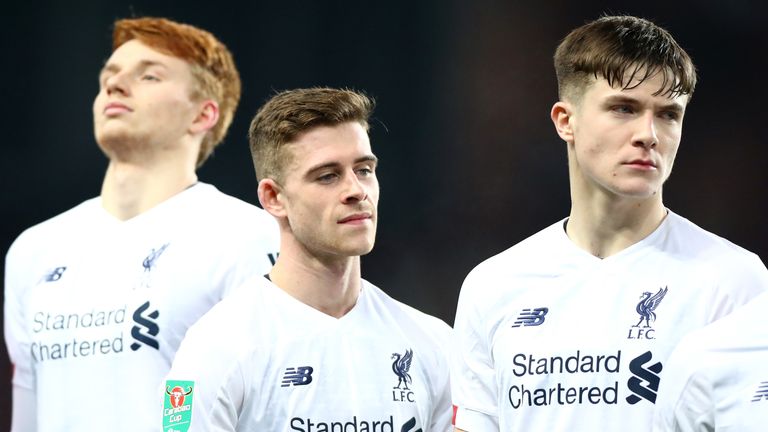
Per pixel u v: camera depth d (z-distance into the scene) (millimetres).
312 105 14586
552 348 14141
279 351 14703
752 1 31922
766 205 31359
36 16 34031
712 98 31938
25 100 34000
